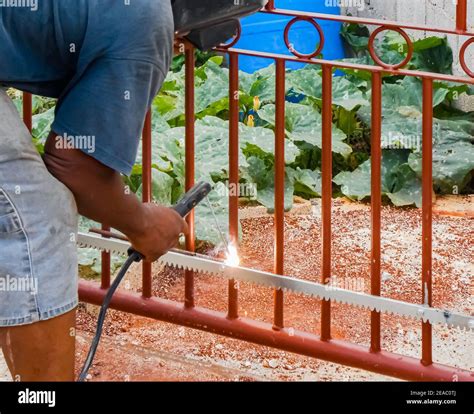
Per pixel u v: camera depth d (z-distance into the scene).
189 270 2.98
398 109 6.05
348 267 4.52
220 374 3.12
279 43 6.74
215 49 2.79
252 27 6.67
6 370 3.05
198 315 2.99
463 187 5.76
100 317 2.16
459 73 6.73
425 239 2.71
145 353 3.27
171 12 1.88
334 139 5.82
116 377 3.06
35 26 1.82
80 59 1.84
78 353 3.23
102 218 2.02
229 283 2.94
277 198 2.85
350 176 5.64
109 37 1.81
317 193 5.55
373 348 2.82
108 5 1.80
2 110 1.90
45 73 1.91
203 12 2.05
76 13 1.80
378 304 2.77
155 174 4.47
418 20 7.07
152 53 1.84
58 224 1.96
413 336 3.64
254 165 5.32
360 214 5.30
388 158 5.79
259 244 4.82
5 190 1.88
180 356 3.26
